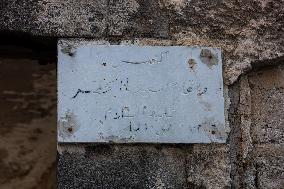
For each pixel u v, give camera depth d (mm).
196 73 1892
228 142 1865
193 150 1843
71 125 1809
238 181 1871
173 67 1889
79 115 1817
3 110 3236
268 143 1938
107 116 1823
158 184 1803
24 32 1875
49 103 3238
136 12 1933
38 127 3285
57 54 1874
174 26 1941
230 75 1927
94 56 1871
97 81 1851
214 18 1969
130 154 1817
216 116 1863
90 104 1828
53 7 1906
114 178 1793
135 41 1905
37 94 3205
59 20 1896
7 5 1889
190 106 1859
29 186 3283
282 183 1899
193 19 1957
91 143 1809
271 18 1992
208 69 1902
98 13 1918
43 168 3289
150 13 1940
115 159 1811
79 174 1787
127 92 1849
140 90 1854
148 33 1920
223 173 1834
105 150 1816
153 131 1826
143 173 1806
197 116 1854
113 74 1860
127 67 1871
